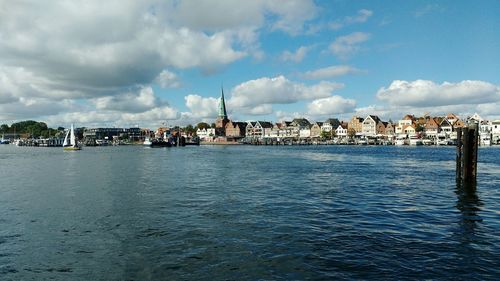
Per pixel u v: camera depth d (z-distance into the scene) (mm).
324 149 158750
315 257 16969
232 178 47500
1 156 109375
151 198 32281
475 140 38969
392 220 23656
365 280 14461
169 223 23406
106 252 18219
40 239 20375
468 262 16047
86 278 15336
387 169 59062
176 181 44500
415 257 16734
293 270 15609
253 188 38188
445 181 42938
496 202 29641
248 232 21172
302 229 21609
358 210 26781
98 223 23609
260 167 64625
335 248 18109
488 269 15305
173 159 90688
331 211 26484
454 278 14469
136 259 17219
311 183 42000
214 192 35594
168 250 18344
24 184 42094
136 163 76625
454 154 107375
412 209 27062
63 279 15281
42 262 17062
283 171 56812
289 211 26578
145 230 21875
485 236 19922
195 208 27906
